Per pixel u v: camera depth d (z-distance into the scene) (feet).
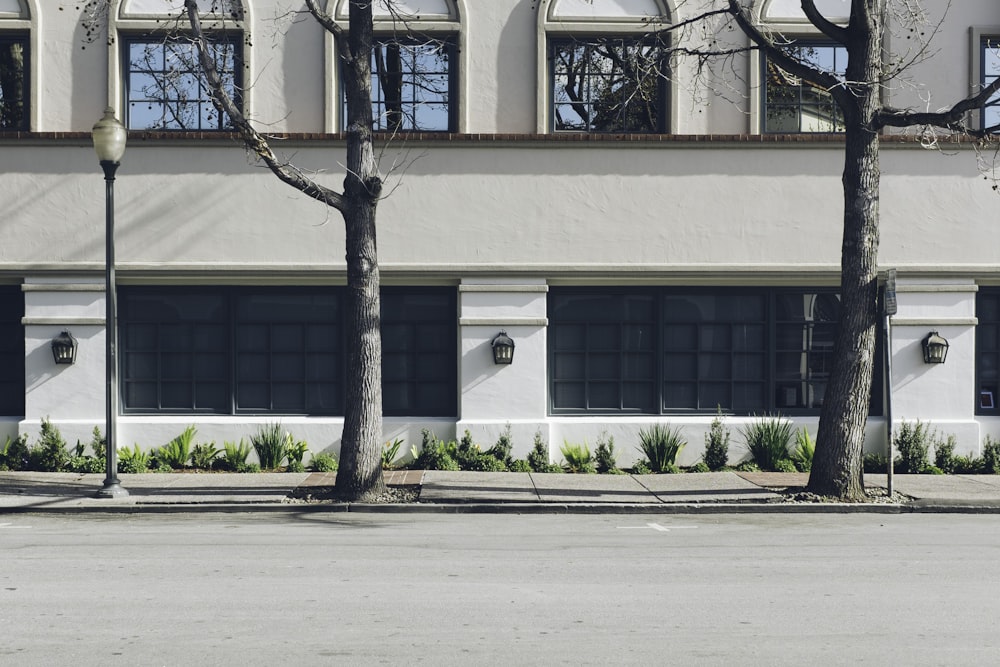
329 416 59.98
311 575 32.27
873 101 48.44
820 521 44.52
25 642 24.62
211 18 59.26
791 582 31.58
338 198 48.26
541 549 37.11
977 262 59.47
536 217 59.16
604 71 60.39
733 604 28.71
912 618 27.27
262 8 59.52
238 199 58.65
